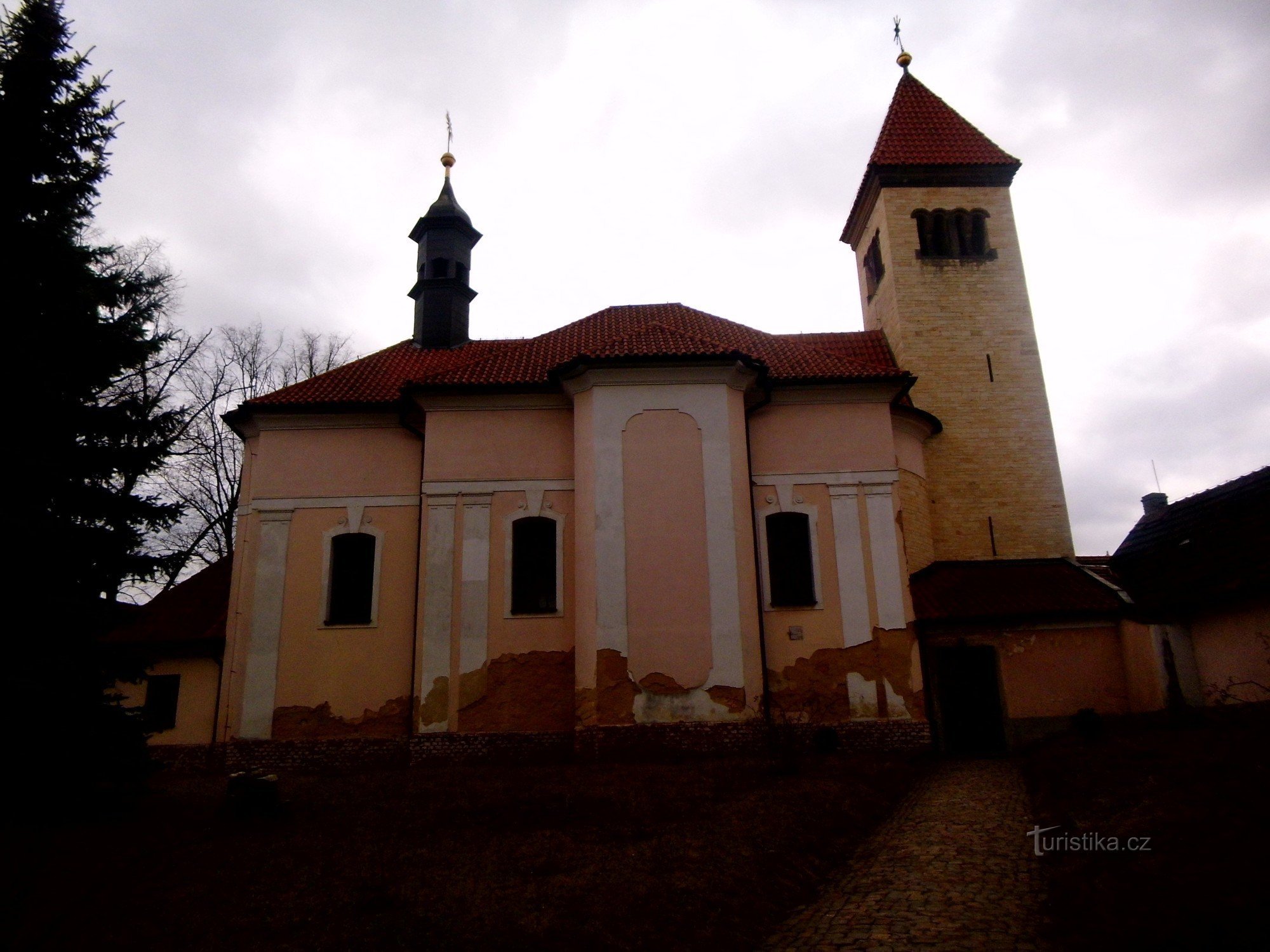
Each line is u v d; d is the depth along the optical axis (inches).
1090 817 436.8
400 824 469.4
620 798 522.6
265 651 788.6
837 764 655.8
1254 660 683.4
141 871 386.6
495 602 769.6
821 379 808.9
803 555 790.5
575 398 786.8
